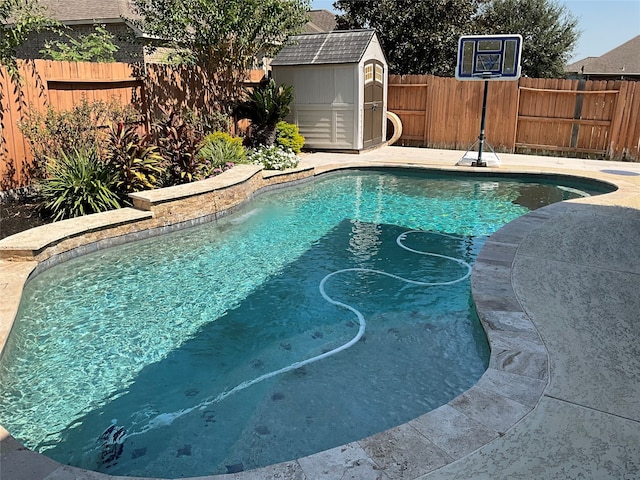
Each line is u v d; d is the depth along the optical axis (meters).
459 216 7.88
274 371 3.70
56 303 4.82
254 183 8.72
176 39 10.45
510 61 10.04
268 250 6.35
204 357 3.92
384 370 3.67
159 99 9.80
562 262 5.02
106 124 8.31
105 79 8.66
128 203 7.22
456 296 4.96
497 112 12.76
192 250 6.32
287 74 12.62
